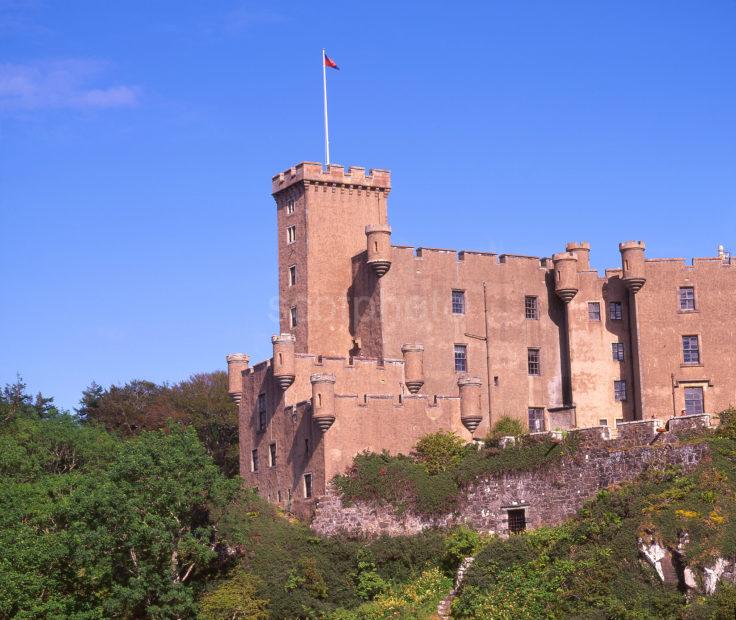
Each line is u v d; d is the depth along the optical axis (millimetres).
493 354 88125
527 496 68875
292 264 89875
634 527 58688
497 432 80438
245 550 70750
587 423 88062
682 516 57750
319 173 89562
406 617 63562
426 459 74438
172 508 67750
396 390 82812
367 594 68688
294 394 80375
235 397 86375
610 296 89500
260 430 83000
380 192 91562
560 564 60125
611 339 89125
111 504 66688
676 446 62906
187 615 66188
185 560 69375
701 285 88312
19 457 86875
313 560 69562
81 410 117312
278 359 80250
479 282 88688
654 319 88062
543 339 89938
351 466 74875
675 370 87438
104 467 92062
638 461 64500
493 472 70312
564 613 57688
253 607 67000
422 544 69375
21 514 73750
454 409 79188
